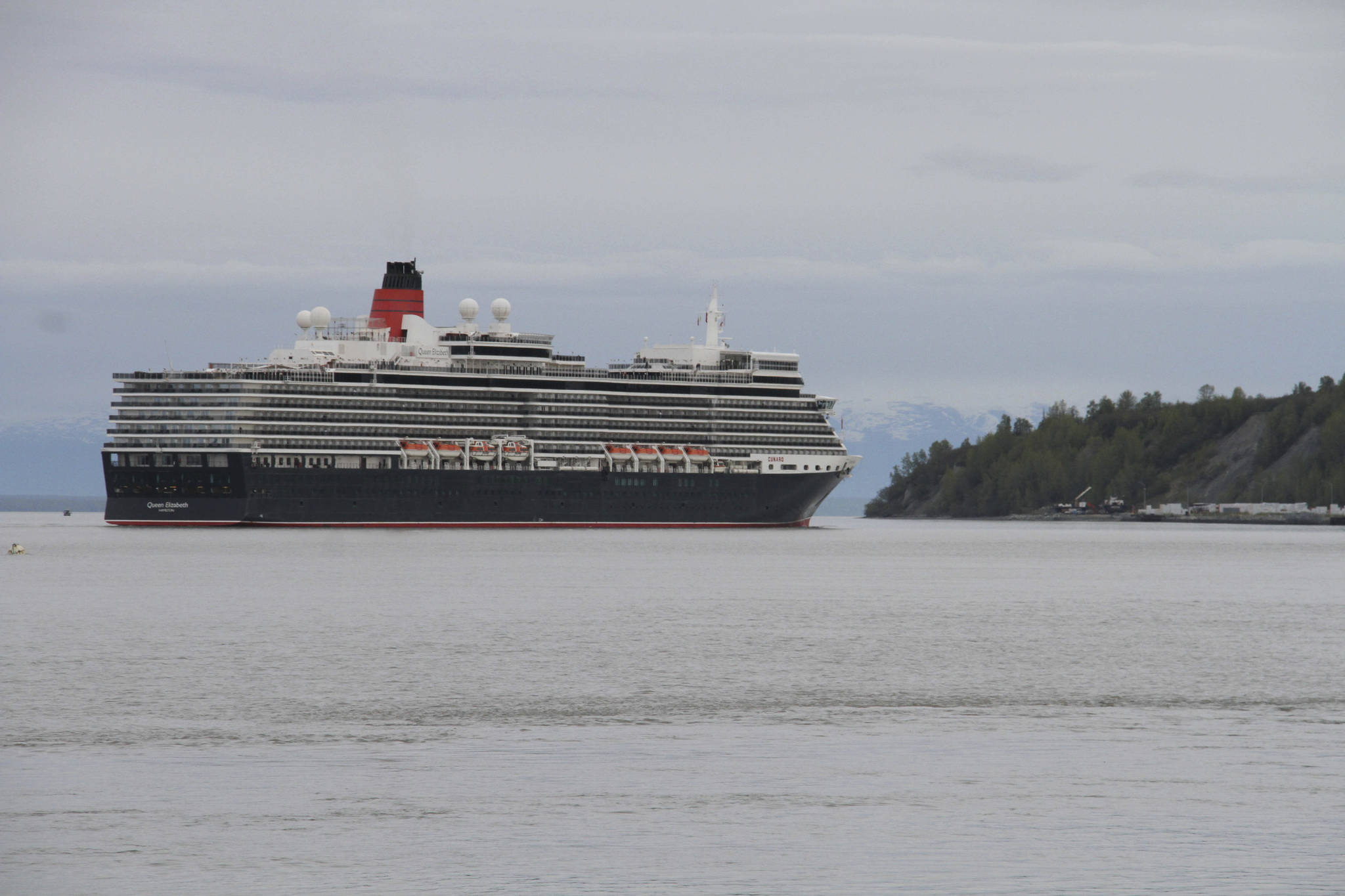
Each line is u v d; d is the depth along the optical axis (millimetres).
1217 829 162250
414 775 185250
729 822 164500
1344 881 145625
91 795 174750
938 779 183750
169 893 142000
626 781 182375
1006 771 188375
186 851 153875
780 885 144500
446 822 164250
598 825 163375
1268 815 167750
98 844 156125
